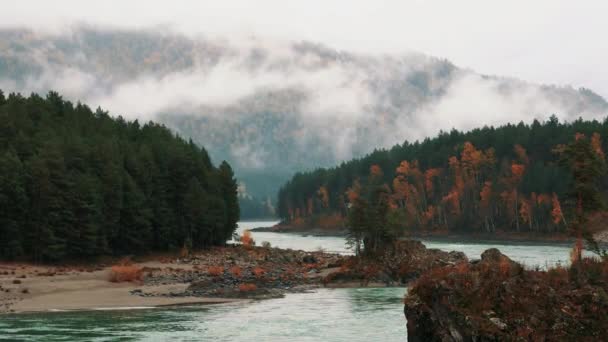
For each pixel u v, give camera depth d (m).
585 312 27.19
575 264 30.81
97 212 101.00
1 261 91.50
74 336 44.94
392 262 89.75
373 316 54.38
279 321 51.78
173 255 115.94
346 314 55.62
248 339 43.81
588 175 38.22
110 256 106.75
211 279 81.56
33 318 53.50
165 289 73.31
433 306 30.78
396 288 78.19
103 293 69.19
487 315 28.34
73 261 98.50
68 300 64.19
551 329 26.80
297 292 73.56
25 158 106.81
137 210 111.94
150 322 51.44
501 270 30.84
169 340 43.56
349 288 78.19
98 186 103.50
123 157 119.06
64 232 97.38
